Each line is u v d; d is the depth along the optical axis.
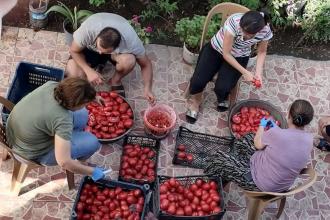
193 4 5.57
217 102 4.93
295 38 5.57
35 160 3.75
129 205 3.88
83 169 3.62
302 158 3.63
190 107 4.79
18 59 4.91
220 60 4.55
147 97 4.49
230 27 4.16
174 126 4.71
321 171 4.70
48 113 3.37
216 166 4.08
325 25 5.45
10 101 4.09
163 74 5.06
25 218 4.04
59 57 5.01
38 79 4.39
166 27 5.40
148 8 5.39
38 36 5.08
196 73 4.55
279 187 3.80
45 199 4.15
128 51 4.36
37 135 3.50
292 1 5.36
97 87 4.82
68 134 3.39
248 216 4.11
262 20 3.92
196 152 4.57
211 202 3.95
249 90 5.11
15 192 4.11
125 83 4.92
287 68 5.32
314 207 4.46
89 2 5.19
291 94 5.16
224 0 5.33
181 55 5.22
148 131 4.56
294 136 3.65
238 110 4.72
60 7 4.79
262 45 4.44
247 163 4.01
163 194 3.94
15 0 4.41
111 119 4.38
